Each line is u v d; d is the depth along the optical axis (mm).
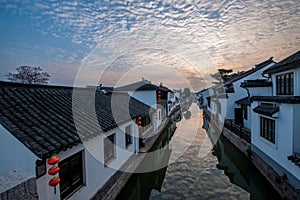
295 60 7582
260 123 9617
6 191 2820
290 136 6766
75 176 5766
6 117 4641
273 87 10766
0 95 5859
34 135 4477
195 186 9023
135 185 9797
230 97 20062
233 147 14555
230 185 9109
